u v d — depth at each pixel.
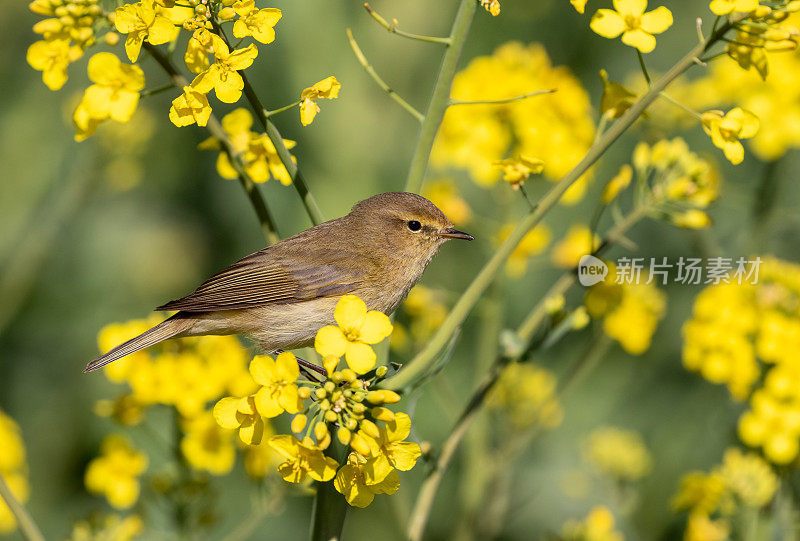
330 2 14.19
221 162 7.72
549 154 10.33
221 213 14.65
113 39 6.17
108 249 14.86
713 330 9.30
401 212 9.02
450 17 14.66
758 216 11.55
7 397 14.00
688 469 12.38
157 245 14.88
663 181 8.16
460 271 13.66
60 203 13.93
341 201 13.79
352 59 14.20
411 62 14.44
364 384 6.02
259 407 5.71
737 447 9.91
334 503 6.44
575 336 13.87
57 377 14.30
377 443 5.80
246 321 8.59
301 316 8.66
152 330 8.40
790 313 9.30
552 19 14.86
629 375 13.57
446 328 6.61
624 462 11.15
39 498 13.44
